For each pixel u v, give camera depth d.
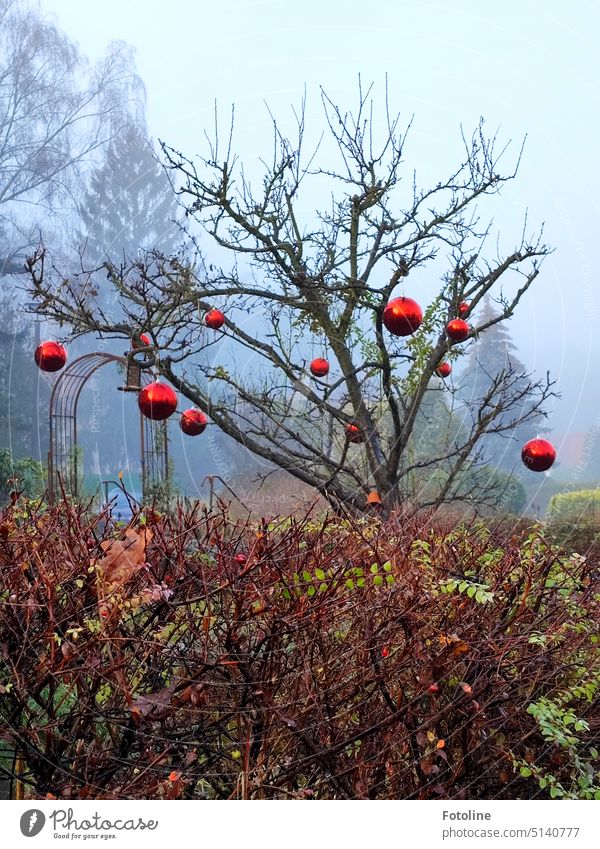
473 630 2.47
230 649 2.16
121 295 5.13
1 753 2.57
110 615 2.07
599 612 2.73
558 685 2.68
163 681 2.31
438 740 2.32
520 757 2.63
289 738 2.35
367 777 2.37
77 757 2.18
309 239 5.46
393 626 2.37
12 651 2.22
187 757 2.20
